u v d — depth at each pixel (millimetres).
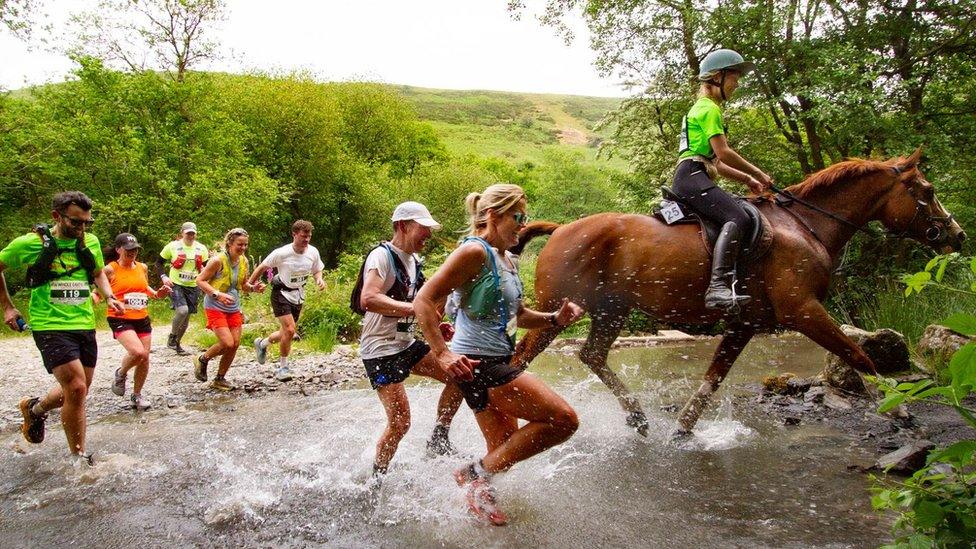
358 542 3217
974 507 2121
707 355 9180
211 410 6078
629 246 5172
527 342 5434
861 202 5332
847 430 5043
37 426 4711
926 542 2125
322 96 33531
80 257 4520
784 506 3633
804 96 11328
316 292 11430
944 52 11336
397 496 3781
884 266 11352
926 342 7074
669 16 12734
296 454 4594
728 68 5043
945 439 4703
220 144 24484
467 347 3424
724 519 3471
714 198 4949
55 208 4430
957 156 11242
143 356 6000
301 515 3539
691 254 4977
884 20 11289
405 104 44750
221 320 6852
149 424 5547
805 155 12859
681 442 4836
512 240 3477
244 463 4410
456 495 3768
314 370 8016
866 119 10766
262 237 28031
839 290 11375
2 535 3330
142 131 23766
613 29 13461
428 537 3270
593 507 3646
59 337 4363
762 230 4895
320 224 34781
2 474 4254
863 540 3189
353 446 4773
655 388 6922
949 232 5336
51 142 22031
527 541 3225
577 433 5109
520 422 5285
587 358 5371
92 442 4988
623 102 14414
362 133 41688
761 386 6773
